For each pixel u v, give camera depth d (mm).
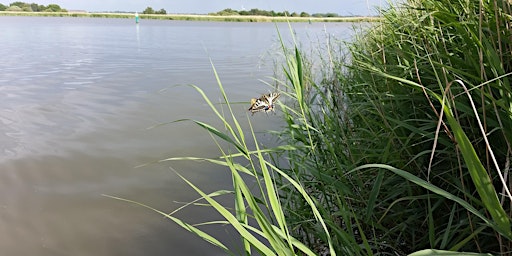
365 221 1768
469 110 1561
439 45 2031
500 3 1680
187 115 5496
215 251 2303
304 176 2430
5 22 41188
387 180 1917
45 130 4777
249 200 1143
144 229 2578
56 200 2986
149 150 4082
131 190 3158
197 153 3990
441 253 987
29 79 8570
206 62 11680
